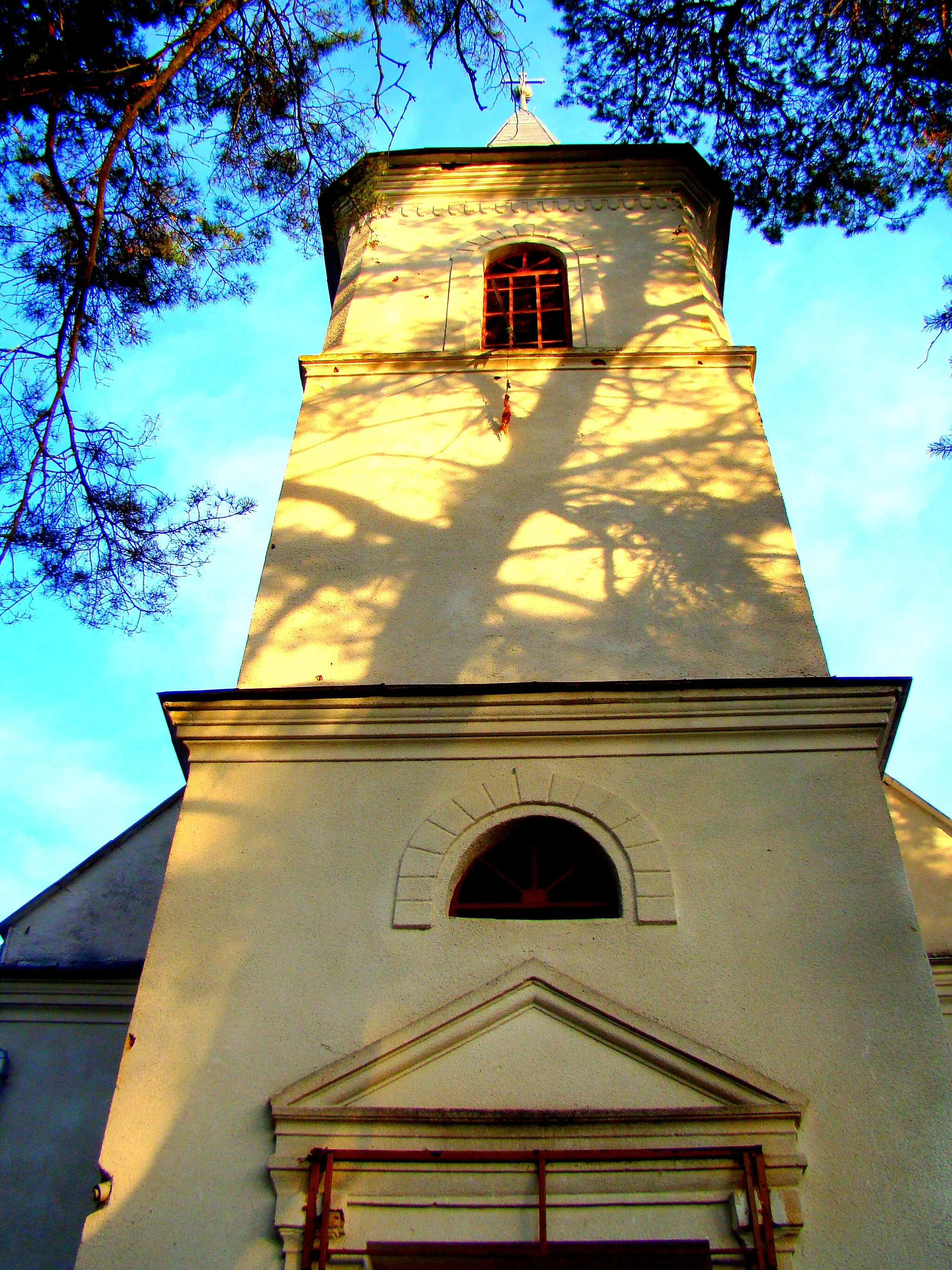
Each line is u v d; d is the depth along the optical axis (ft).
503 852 26.18
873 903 23.52
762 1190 19.43
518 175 51.01
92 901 33.55
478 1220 19.71
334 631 30.60
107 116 28.25
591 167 50.72
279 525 33.99
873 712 26.58
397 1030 22.16
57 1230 26.78
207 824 25.86
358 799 26.13
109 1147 20.89
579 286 44.21
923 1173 19.72
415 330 42.39
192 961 23.49
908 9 38.32
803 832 24.75
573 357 39.52
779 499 33.71
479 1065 21.43
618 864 24.54
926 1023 21.68
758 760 26.09
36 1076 29.53
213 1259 19.56
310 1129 20.71
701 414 37.06
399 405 38.32
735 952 22.89
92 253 26.94
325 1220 19.53
